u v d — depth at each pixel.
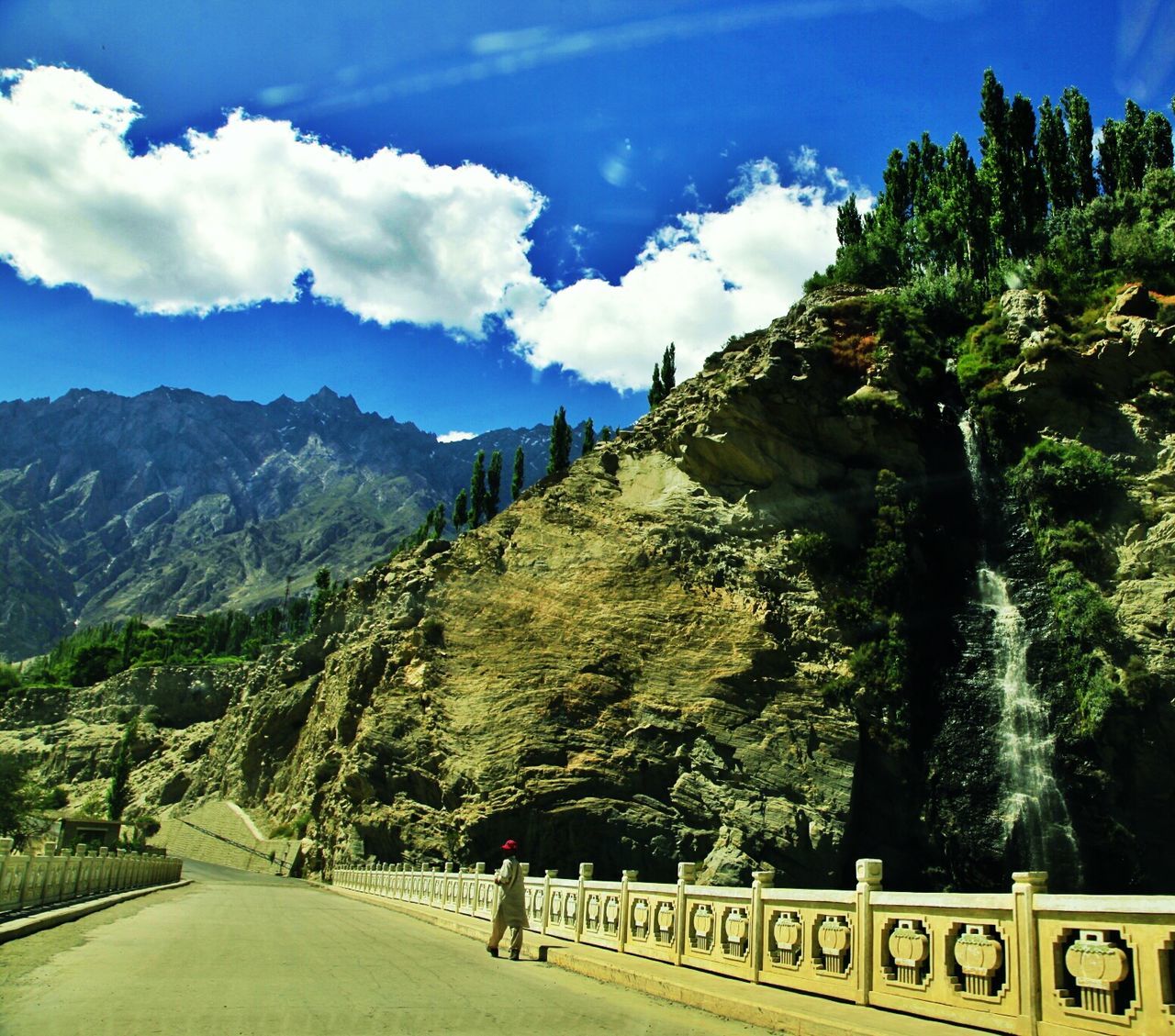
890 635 48.34
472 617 54.06
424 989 13.32
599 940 19.92
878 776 45.53
